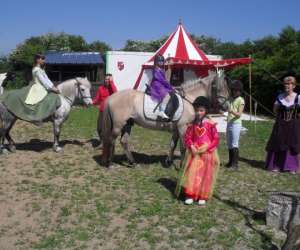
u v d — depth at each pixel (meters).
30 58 41.03
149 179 8.17
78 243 5.65
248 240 5.67
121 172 8.63
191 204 6.87
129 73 24.83
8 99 9.57
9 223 6.23
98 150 10.55
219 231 5.94
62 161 9.35
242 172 9.06
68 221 6.27
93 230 5.98
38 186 7.64
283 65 21.53
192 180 6.82
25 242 5.71
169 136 13.27
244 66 23.34
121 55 24.67
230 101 9.07
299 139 9.01
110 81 10.81
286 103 9.02
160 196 7.21
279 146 9.07
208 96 8.74
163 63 8.53
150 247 5.53
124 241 5.68
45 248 5.53
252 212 6.60
